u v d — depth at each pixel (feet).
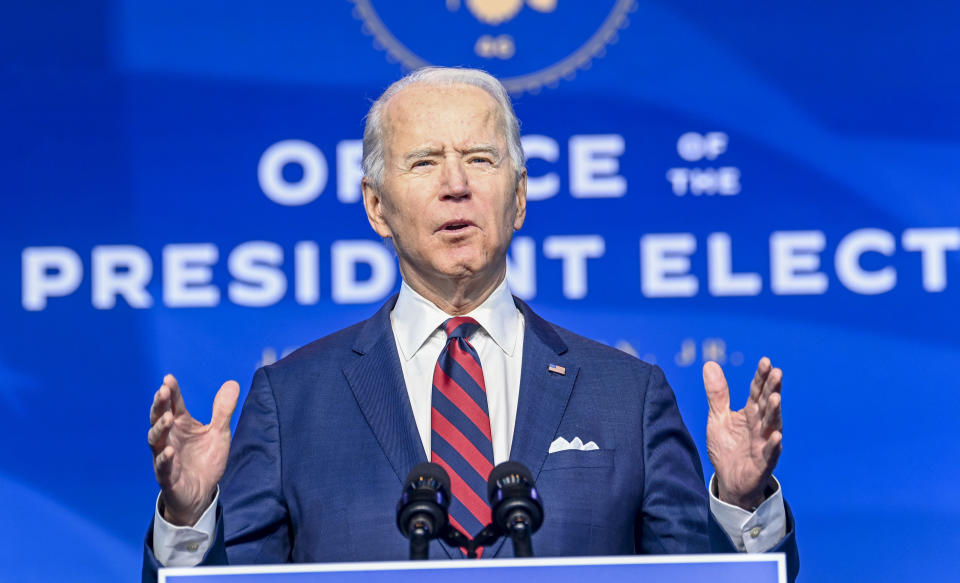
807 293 46.01
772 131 46.85
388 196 27.04
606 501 25.25
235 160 47.39
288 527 26.04
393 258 46.73
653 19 47.55
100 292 46.78
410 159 26.68
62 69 47.85
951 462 45.01
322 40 47.85
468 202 26.40
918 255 46.06
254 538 25.46
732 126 46.96
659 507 25.82
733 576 18.40
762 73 47.11
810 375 45.62
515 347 27.58
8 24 47.98
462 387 26.61
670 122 47.06
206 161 47.42
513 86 47.32
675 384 45.73
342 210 47.09
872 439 45.24
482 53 47.57
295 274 46.78
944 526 44.73
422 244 26.55
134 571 45.34
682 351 45.88
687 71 47.26
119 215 47.16
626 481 25.68
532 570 18.30
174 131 47.57
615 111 47.16
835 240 46.26
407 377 27.04
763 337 45.85
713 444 23.27
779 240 46.32
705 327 46.01
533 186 46.80
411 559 19.20
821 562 44.73
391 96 27.73
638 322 46.09
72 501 45.65
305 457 25.99
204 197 47.21
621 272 46.37
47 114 47.67
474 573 18.28
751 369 45.73
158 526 22.63
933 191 46.37
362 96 47.62
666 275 46.29
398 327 27.89
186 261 46.91
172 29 47.96
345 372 27.12
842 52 47.11
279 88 47.67
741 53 47.24
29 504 45.57
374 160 27.63
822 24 47.21
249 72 47.78
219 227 47.06
